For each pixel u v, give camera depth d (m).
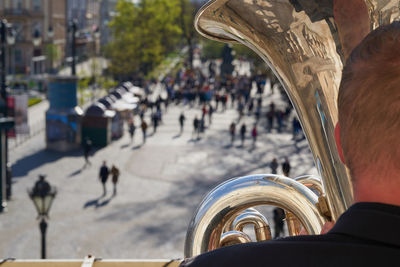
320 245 0.79
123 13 73.44
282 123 45.09
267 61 1.47
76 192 25.78
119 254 18.78
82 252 18.92
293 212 1.57
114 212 22.91
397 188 0.79
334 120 1.26
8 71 79.62
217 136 40.84
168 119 49.19
